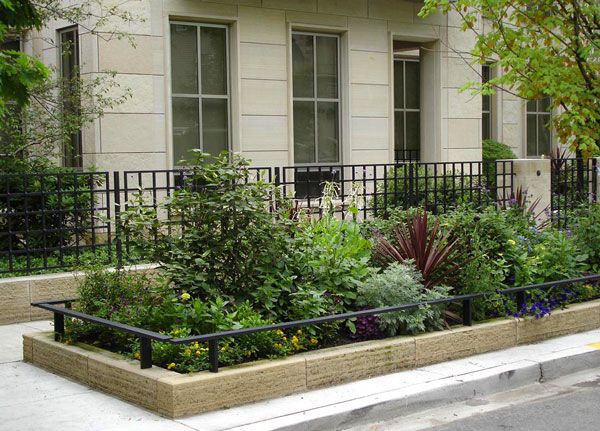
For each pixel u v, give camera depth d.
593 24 13.23
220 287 7.86
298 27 15.71
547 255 9.66
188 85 14.65
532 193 13.83
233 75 14.96
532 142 22.70
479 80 18.45
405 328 8.05
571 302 9.80
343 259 8.58
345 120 16.44
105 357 7.22
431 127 18.06
